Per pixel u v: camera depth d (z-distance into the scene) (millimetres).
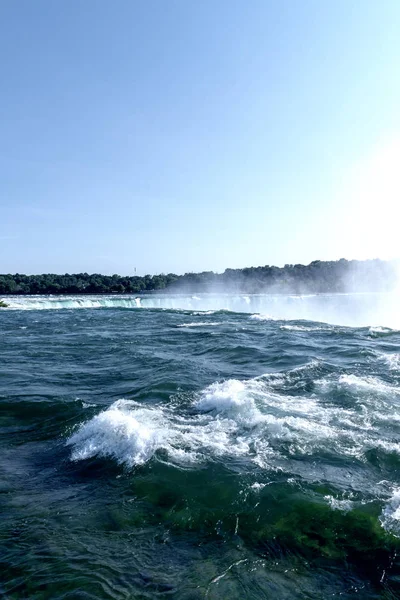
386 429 9641
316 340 23156
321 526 6023
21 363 17531
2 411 11234
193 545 5734
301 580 5055
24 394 12648
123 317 39062
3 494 7059
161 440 8727
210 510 6438
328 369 15492
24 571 5199
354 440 8953
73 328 30516
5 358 18688
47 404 11680
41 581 5023
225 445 8641
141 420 9945
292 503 6516
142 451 8297
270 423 9672
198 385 13617
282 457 8102
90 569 5238
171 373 15133
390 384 13414
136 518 6324
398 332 25891
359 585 4965
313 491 6859
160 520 6281
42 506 6672
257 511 6367
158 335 26031
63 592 4852
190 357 18719
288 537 5828
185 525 6148
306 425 9711
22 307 52250
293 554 5516
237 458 8039
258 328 29141
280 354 18875
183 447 8492
